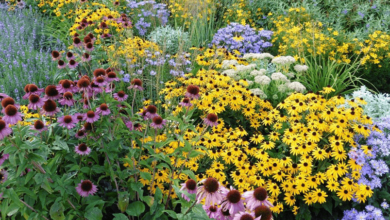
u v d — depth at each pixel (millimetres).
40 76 3672
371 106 3273
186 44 4535
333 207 2633
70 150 2059
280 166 2520
